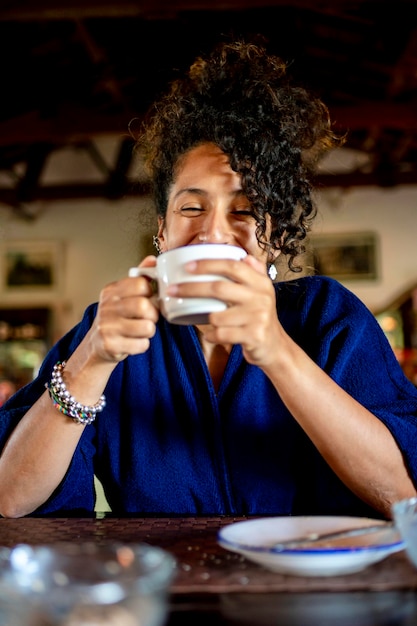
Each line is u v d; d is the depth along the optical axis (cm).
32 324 1016
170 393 121
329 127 135
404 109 819
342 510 116
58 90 834
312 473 116
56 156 1070
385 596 65
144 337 87
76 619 49
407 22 664
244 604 64
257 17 747
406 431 100
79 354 99
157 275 83
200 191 111
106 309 87
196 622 60
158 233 131
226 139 110
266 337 81
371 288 1012
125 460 121
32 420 105
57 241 1066
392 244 1018
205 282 78
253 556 71
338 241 1024
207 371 118
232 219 112
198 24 750
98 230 1065
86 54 797
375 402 117
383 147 989
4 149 964
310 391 92
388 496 100
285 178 115
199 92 120
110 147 1057
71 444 104
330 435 95
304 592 66
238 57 127
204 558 78
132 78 878
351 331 121
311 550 68
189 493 116
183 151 116
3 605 50
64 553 59
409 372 905
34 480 105
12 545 85
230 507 115
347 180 1001
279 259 123
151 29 762
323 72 876
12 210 1052
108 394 123
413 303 945
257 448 116
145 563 56
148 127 135
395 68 760
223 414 117
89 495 118
